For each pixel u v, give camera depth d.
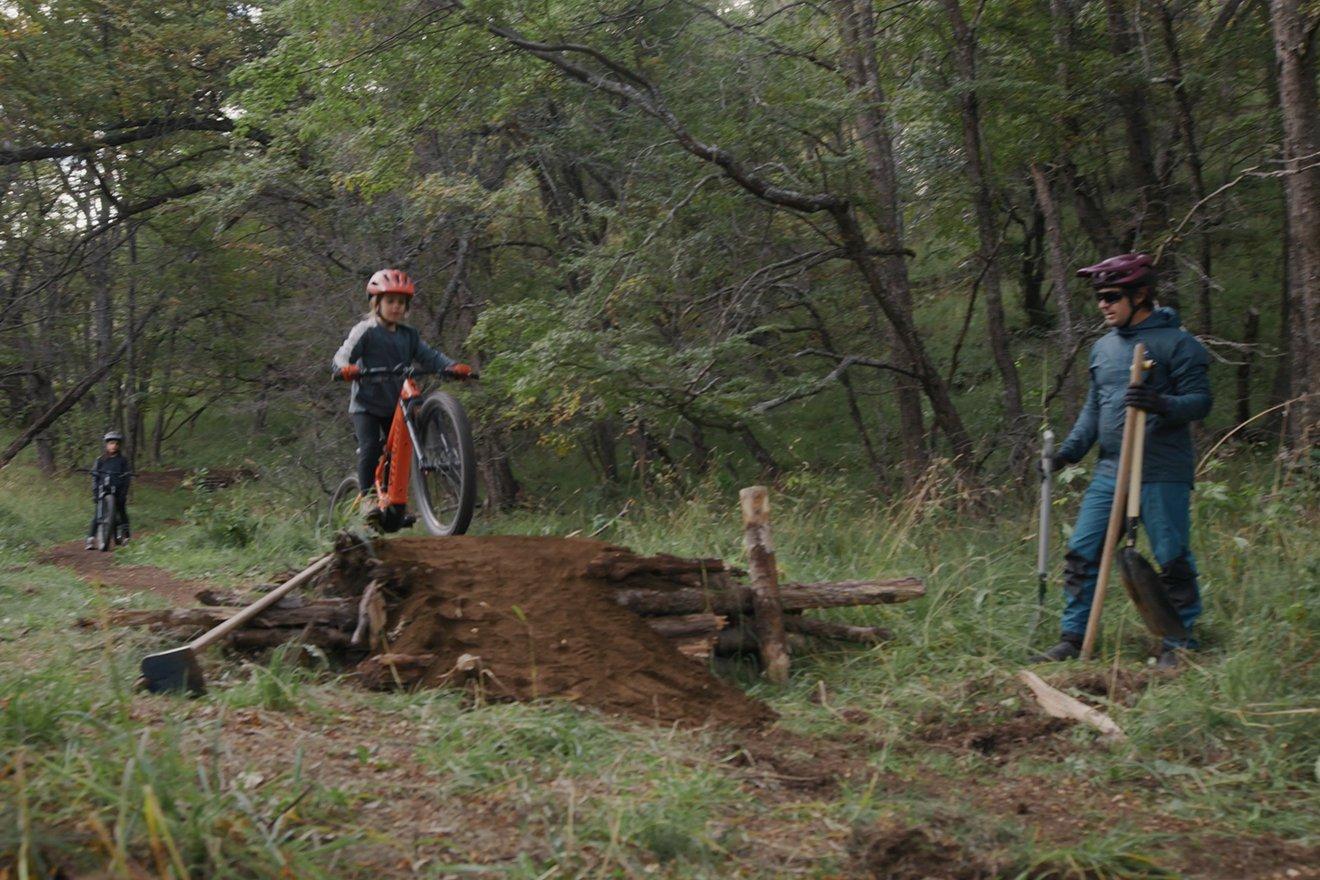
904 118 12.16
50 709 3.53
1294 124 8.72
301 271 18.22
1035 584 6.97
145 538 14.78
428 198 15.08
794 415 19.33
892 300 12.82
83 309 25.67
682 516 9.95
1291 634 5.06
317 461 16.95
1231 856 3.45
